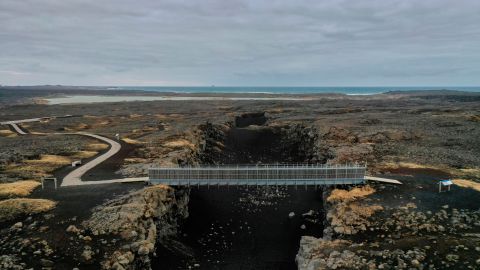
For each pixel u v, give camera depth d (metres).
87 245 48.09
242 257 60.44
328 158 101.12
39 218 54.84
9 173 77.00
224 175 71.94
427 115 180.62
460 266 41.41
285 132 164.12
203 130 148.50
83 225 52.44
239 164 112.81
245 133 165.50
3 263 43.31
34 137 128.12
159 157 92.62
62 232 50.88
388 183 71.56
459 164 86.88
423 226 53.03
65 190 66.69
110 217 53.88
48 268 43.31
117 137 121.88
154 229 56.69
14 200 59.44
